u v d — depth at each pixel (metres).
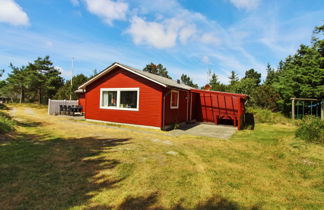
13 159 4.21
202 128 10.77
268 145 6.42
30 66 31.41
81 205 2.55
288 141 6.59
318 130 6.27
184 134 8.52
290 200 2.87
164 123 9.79
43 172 3.62
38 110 19.89
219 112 13.89
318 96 14.31
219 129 10.41
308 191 3.19
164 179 3.51
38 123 10.21
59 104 16.50
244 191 3.12
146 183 3.31
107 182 3.31
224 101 13.72
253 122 13.22
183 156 5.02
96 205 2.56
